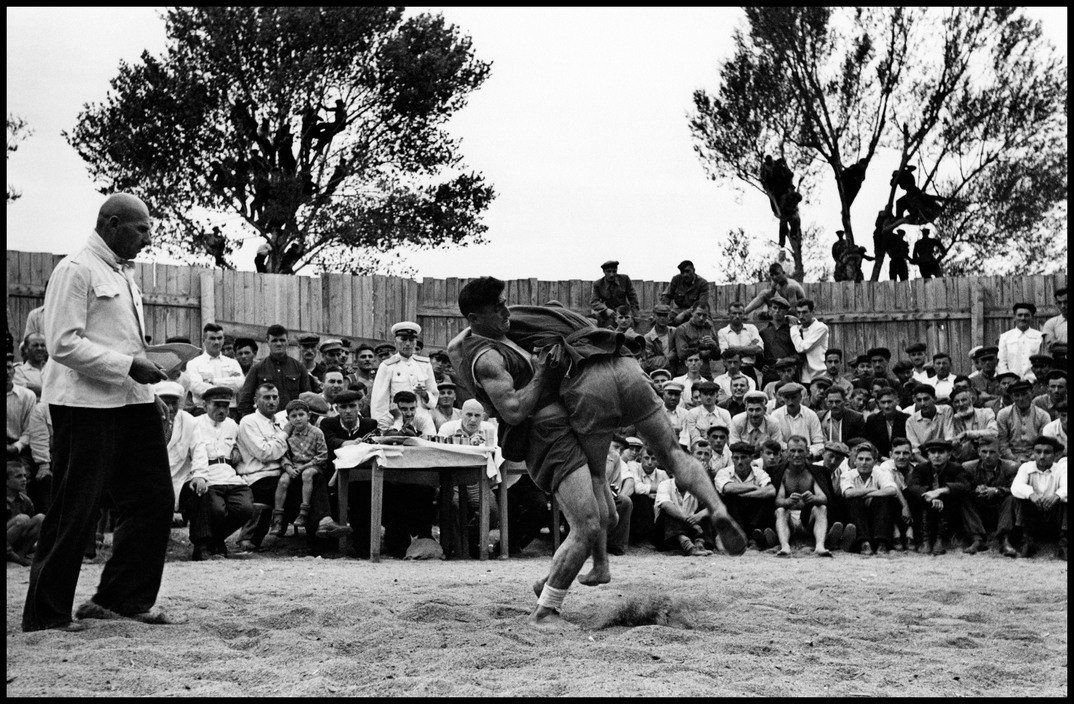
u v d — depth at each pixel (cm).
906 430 1330
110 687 473
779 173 2714
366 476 1074
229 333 1820
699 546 1148
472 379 629
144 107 2672
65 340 588
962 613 697
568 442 614
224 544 1055
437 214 2881
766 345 1717
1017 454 1281
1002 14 2816
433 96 2833
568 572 611
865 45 2884
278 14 2680
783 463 1195
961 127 2856
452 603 676
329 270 2858
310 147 2780
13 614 657
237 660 526
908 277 2442
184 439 1058
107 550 1027
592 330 621
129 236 614
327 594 734
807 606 717
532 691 465
